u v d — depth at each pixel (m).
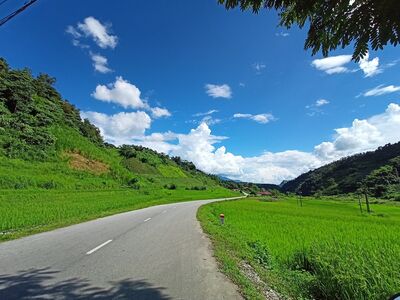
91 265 7.84
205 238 13.07
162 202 48.66
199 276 7.07
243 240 13.55
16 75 80.25
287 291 7.07
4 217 18.00
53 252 9.44
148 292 5.86
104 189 58.16
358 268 6.70
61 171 61.25
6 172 46.69
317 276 7.51
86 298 5.45
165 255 9.30
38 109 83.44
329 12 2.82
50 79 117.69
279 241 13.61
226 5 3.02
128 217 22.25
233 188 187.88
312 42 3.06
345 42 2.89
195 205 42.28
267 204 57.66
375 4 2.62
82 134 110.62
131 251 9.79
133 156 138.88
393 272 6.36
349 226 21.05
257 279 7.55
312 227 19.66
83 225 17.06
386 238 15.11
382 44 2.74
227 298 5.68
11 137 63.62
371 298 5.77
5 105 74.69
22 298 5.42
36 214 20.25
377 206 67.62
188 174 167.50
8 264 7.85
